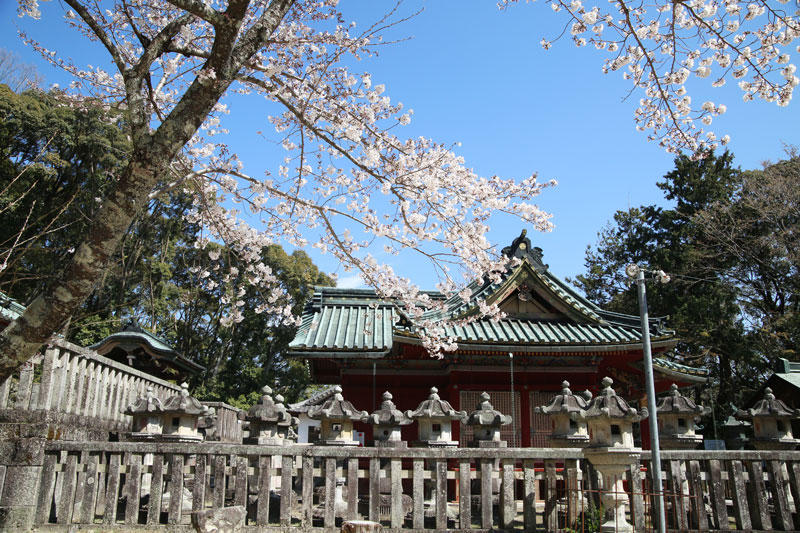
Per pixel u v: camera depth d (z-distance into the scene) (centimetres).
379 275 983
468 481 846
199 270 1093
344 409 1036
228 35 566
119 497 1037
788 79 738
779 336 3069
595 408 794
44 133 2181
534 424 1608
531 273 1634
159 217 3044
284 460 841
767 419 1230
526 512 834
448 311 1608
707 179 3609
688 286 3491
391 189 766
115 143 2325
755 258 3238
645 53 767
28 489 783
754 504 890
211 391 4019
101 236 522
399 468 849
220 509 633
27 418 820
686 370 1697
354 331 1789
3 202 1948
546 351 1520
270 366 4422
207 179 873
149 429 1005
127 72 601
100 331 2534
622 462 784
